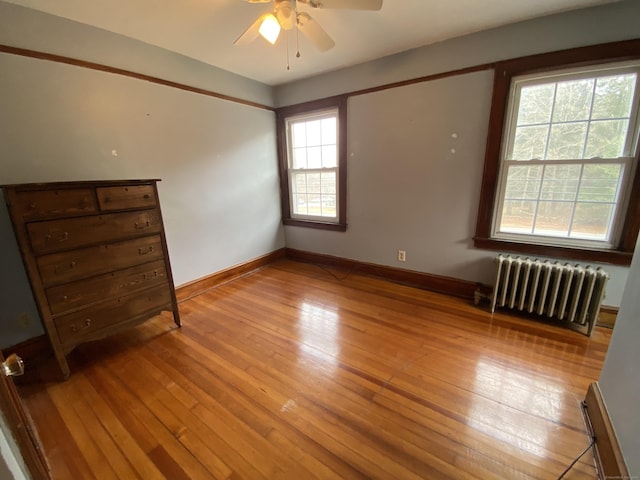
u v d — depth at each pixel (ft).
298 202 12.51
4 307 5.97
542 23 6.54
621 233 6.61
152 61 7.74
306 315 8.00
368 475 3.73
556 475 3.68
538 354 6.08
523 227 7.79
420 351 6.28
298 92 10.95
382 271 10.57
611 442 3.56
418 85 8.45
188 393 5.20
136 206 6.39
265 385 5.37
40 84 6.01
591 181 6.74
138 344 6.75
